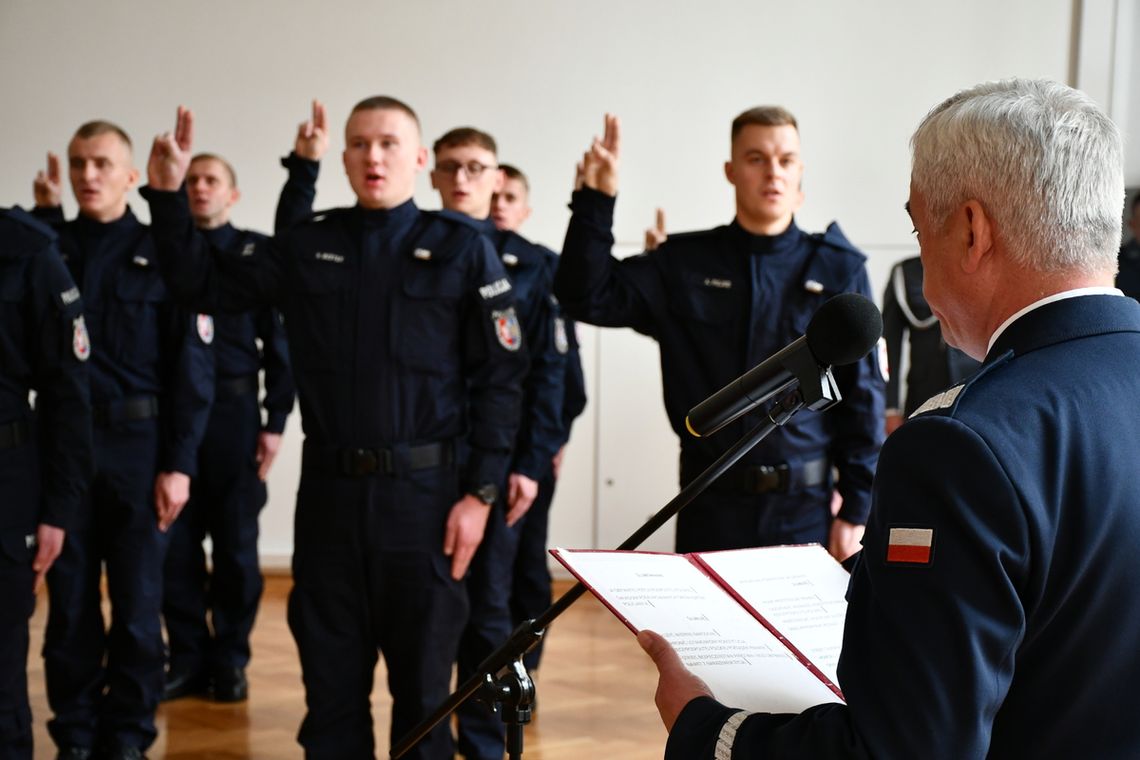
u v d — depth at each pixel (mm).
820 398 1411
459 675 3676
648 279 3090
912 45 6688
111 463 3676
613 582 1394
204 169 4527
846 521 3094
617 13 6668
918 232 1199
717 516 2992
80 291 3721
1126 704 1072
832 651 1344
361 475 2895
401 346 2932
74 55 6551
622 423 6645
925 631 1017
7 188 6566
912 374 5238
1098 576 1058
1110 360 1102
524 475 3686
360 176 2965
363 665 2961
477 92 6676
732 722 1158
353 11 6621
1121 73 6621
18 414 2949
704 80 6684
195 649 4445
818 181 6711
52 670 3611
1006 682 1032
